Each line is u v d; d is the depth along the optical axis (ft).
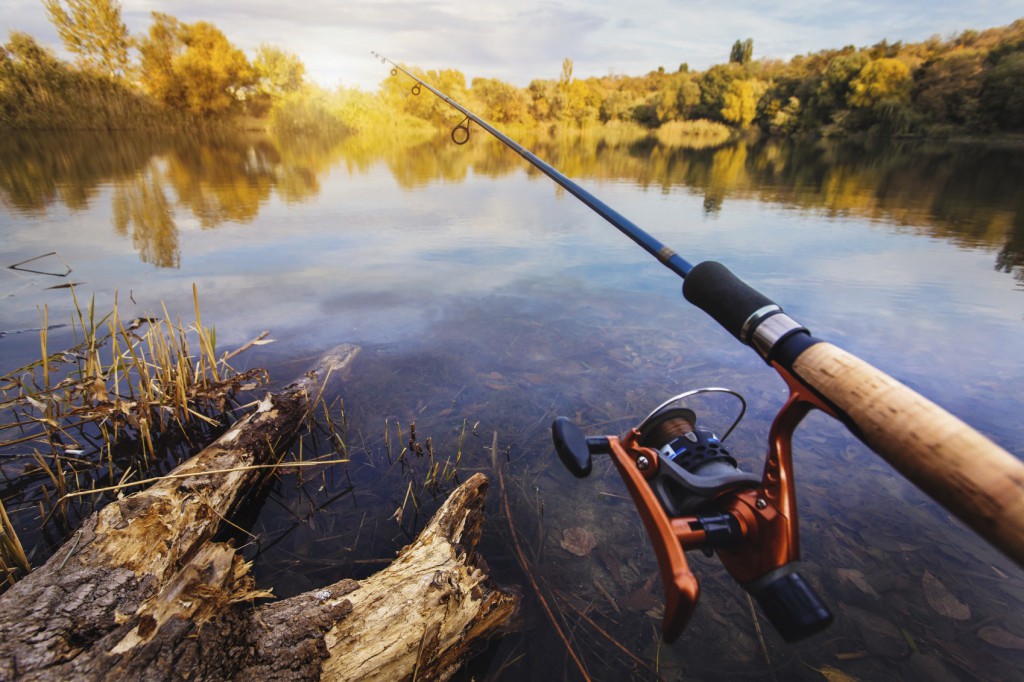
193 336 13.21
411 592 5.55
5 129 77.41
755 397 11.10
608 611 6.52
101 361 11.75
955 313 15.47
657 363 12.57
